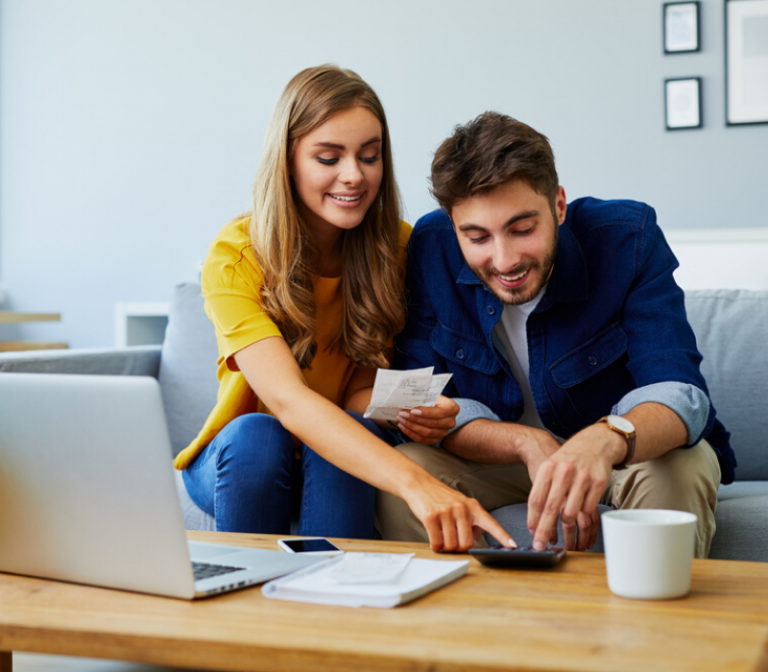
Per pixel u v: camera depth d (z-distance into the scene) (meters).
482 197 1.24
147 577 0.83
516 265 1.27
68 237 3.84
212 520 1.50
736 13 3.03
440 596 0.81
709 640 0.68
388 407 1.29
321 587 0.80
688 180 3.11
